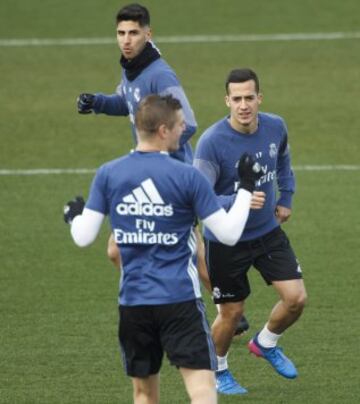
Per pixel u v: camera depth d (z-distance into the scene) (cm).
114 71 5116
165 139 1855
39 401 2209
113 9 5938
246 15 5841
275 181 2380
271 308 2742
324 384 2294
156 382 1936
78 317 2681
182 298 1836
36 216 3484
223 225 1822
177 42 5497
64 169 3947
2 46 5478
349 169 3900
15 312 2720
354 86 4859
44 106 4656
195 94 4791
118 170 1850
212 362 1844
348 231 3312
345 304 2747
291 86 4875
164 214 1831
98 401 2209
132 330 1872
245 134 2248
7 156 4081
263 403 2209
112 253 2308
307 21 5738
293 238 3259
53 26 5734
